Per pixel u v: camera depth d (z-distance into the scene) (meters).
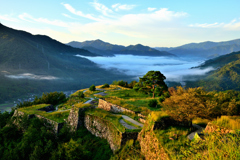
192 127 12.90
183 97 13.55
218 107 13.62
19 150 21.91
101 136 20.55
